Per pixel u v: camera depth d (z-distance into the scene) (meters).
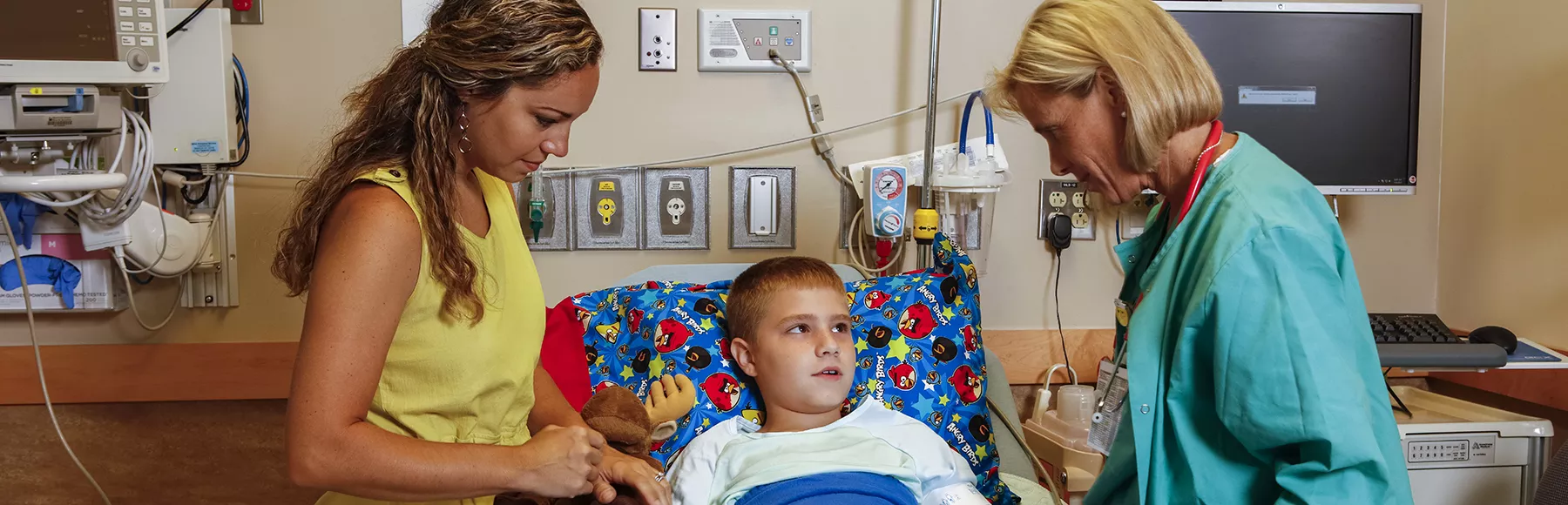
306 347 0.93
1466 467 1.76
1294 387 0.96
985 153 1.97
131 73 1.62
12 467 1.90
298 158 1.89
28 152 1.67
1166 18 1.06
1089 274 2.08
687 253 2.01
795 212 2.01
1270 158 1.08
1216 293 0.99
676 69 1.95
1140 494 1.08
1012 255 2.06
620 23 1.94
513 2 0.97
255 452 1.96
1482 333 1.78
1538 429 1.76
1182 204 1.12
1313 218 1.02
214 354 1.90
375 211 0.96
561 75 0.98
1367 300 2.16
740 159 1.99
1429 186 2.16
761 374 1.57
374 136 1.04
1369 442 0.96
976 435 1.66
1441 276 2.16
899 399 1.65
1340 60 1.90
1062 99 1.08
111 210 1.66
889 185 1.89
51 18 1.57
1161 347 1.08
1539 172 1.86
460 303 1.05
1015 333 2.06
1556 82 1.82
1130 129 1.03
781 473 1.41
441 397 1.07
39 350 1.86
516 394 1.16
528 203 1.93
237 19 1.85
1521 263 1.92
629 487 1.21
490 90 0.97
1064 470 1.79
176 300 1.88
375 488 0.93
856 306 1.72
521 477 1.00
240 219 1.89
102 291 1.81
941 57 2.00
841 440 1.50
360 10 1.88
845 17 1.98
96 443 1.92
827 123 2.00
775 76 1.98
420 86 1.02
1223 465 1.06
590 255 1.99
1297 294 0.97
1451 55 2.11
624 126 1.96
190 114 1.77
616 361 1.67
